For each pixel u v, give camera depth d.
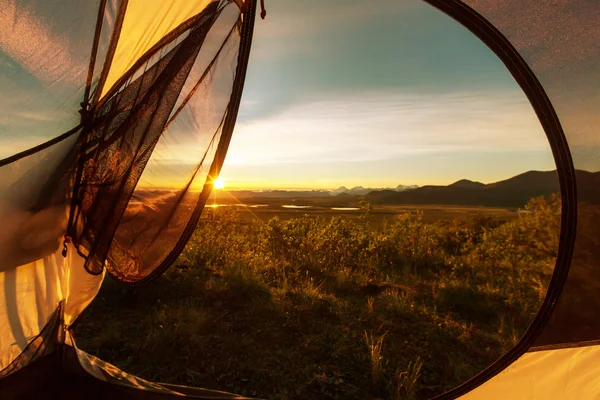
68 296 2.64
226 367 3.05
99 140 2.24
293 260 6.01
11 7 1.78
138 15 2.07
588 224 1.68
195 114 2.61
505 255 5.64
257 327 3.77
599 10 1.63
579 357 1.75
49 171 2.07
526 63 1.73
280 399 2.71
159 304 4.16
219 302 4.27
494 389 1.99
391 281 5.46
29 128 1.94
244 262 5.54
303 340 3.57
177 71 2.25
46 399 2.29
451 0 1.79
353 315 4.16
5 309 2.21
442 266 6.23
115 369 2.64
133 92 2.24
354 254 6.44
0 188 1.90
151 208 2.61
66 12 1.90
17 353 2.27
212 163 2.64
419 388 2.91
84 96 2.07
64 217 2.32
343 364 3.20
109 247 2.36
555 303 1.78
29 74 1.89
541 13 1.71
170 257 2.65
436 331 3.87
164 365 3.04
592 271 1.69
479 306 4.54
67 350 2.54
